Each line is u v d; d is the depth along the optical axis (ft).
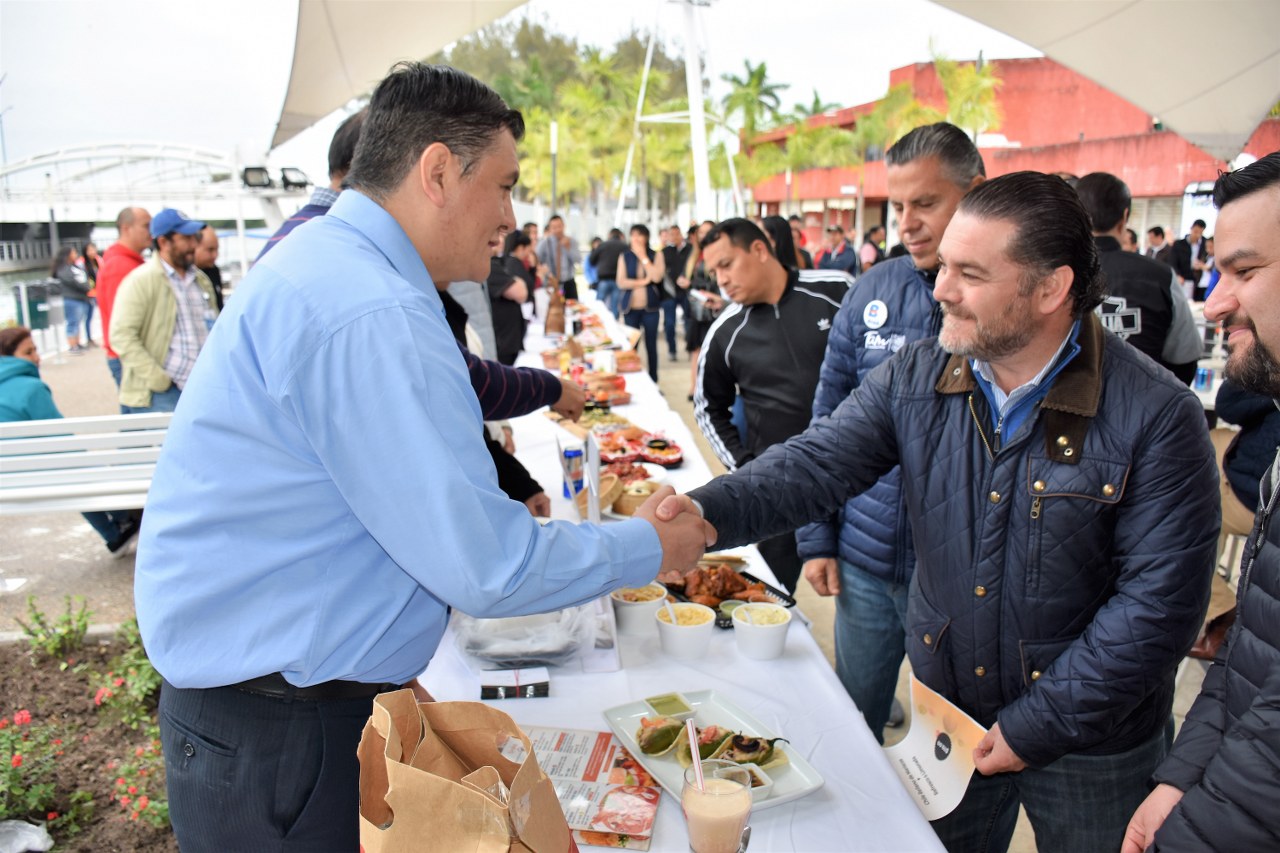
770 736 4.30
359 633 3.36
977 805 5.10
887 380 4.94
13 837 6.69
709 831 3.19
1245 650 3.36
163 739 3.59
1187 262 36.35
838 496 5.04
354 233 3.48
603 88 166.20
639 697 4.83
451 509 3.06
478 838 2.46
